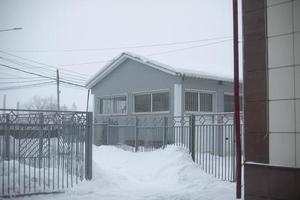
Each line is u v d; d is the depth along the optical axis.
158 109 24.44
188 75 23.50
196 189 13.23
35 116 12.16
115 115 26.72
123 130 22.25
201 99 24.61
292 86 9.78
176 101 23.33
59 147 12.40
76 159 12.81
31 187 11.63
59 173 12.56
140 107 25.47
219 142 15.78
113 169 15.70
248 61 10.69
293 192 9.52
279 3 10.15
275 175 9.88
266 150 10.17
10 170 11.77
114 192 12.41
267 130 10.19
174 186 13.75
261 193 10.11
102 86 27.77
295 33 9.80
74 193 11.98
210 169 15.79
